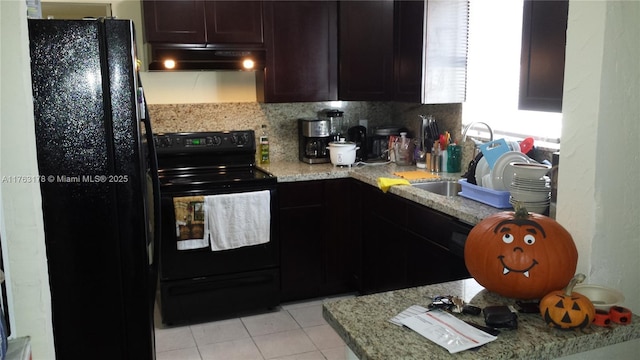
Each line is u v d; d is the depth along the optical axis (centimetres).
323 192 361
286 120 402
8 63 148
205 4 344
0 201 150
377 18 365
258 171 368
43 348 160
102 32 205
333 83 382
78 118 207
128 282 222
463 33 340
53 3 345
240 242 334
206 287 337
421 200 282
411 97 347
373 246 349
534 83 225
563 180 166
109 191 214
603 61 150
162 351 301
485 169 276
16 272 154
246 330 327
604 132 154
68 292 216
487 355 125
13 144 150
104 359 225
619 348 164
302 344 308
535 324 140
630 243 165
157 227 245
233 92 390
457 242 253
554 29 211
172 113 375
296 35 368
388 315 146
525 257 151
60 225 211
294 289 365
